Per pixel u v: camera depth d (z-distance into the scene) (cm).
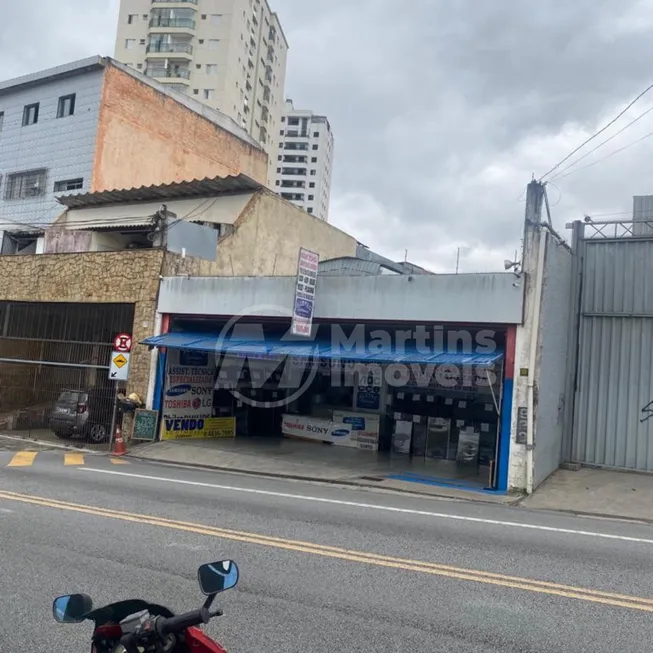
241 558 592
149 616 245
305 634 423
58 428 1596
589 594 514
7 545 613
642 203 1412
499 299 1163
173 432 1589
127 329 1680
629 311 1295
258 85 7112
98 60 2295
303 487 1078
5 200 2489
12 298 1891
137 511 781
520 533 751
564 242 1284
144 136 2472
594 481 1178
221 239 1878
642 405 1266
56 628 425
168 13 6222
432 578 546
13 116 2539
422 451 1498
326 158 10962
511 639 422
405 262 2236
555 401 1253
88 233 2100
